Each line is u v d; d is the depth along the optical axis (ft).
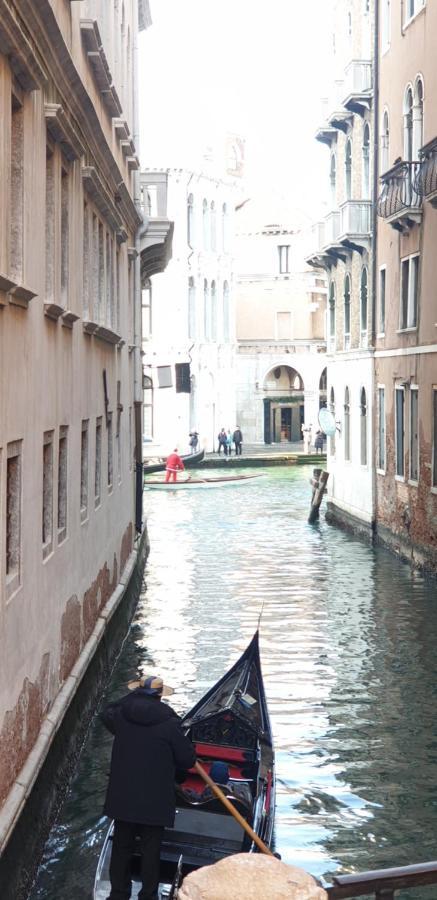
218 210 236.63
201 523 129.70
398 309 99.50
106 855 31.68
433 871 18.11
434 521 87.66
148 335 217.97
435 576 87.40
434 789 43.80
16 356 34.27
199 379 228.63
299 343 260.21
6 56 31.83
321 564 98.02
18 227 35.29
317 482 128.77
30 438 36.91
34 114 37.27
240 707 42.22
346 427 123.85
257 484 176.45
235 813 29.66
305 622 73.46
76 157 47.26
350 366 120.57
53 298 42.80
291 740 49.26
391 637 68.74
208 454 225.97
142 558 91.40
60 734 41.14
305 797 42.91
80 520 50.67
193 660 62.85
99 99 59.93
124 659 63.10
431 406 88.02
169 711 29.60
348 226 111.45
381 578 90.07
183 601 81.25
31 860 33.96
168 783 29.07
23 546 35.58
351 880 17.75
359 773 45.39
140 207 92.99
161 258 107.45
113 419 67.97
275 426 263.70
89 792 42.06
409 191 91.30
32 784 34.19
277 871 15.56
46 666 40.16
